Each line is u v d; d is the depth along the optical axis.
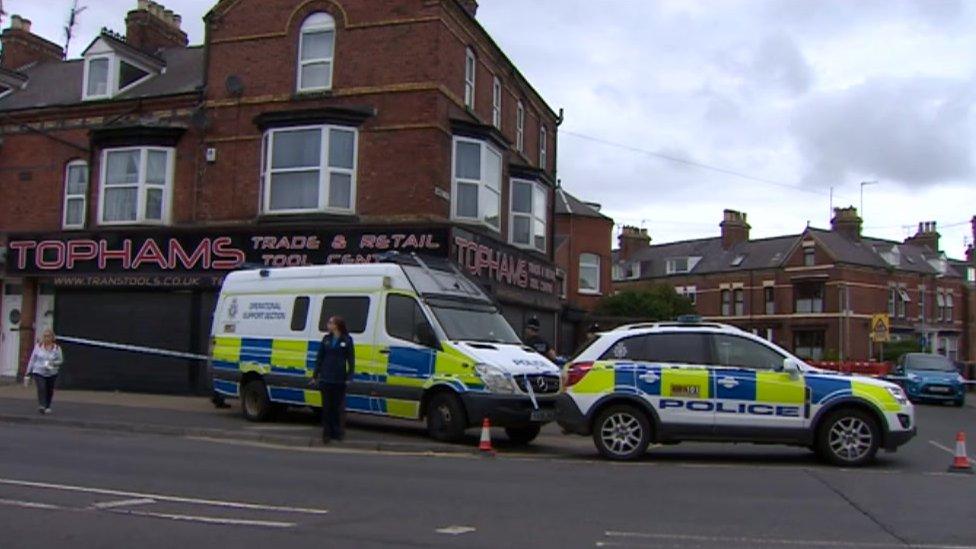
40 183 22.58
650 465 11.67
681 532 7.37
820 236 56.38
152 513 7.66
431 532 7.15
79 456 11.05
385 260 14.97
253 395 15.52
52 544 6.52
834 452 11.74
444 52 19.64
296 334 15.12
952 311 60.25
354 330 14.48
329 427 13.20
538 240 24.75
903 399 11.86
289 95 20.08
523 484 9.73
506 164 23.61
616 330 12.65
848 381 11.84
